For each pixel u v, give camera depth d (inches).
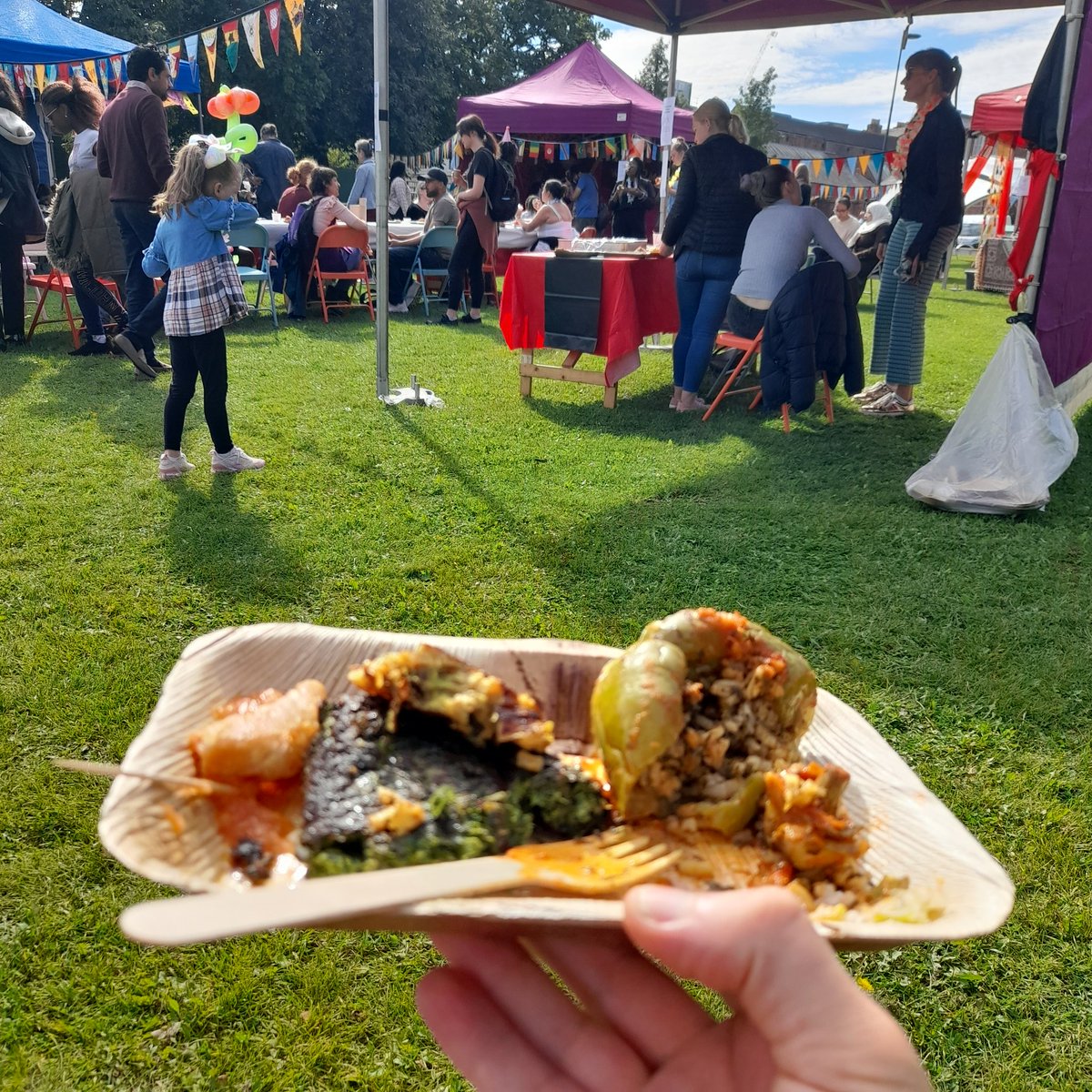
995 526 184.1
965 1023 76.2
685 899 32.5
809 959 32.0
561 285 277.1
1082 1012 77.3
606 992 43.5
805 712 43.6
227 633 44.0
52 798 96.3
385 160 256.2
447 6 1601.9
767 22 362.0
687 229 275.0
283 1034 74.1
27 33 437.4
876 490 207.2
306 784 36.5
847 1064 31.7
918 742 112.0
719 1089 38.5
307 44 1304.1
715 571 161.0
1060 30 188.1
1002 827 97.7
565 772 39.8
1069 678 126.5
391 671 39.4
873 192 786.8
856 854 37.4
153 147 267.9
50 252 308.0
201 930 25.0
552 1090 42.0
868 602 149.3
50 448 216.1
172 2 1148.5
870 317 533.6
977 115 560.1
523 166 874.8
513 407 278.7
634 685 38.9
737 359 316.5
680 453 233.6
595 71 701.9
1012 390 198.1
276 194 538.0
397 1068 72.0
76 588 144.9
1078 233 207.8
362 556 161.6
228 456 202.7
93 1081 69.5
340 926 32.9
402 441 233.1
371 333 398.3
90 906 84.3
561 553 166.6
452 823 35.6
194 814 35.1
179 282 186.4
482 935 36.0
